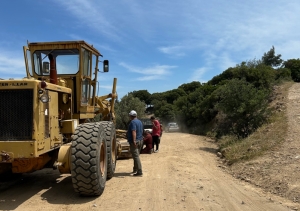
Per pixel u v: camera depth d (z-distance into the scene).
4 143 4.98
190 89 78.62
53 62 6.63
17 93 5.14
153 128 13.70
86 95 8.06
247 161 9.34
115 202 5.61
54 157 6.31
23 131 5.08
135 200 5.74
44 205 5.43
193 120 41.91
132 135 8.03
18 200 5.74
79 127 5.96
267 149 9.95
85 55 7.84
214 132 25.09
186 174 8.21
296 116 13.82
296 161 8.02
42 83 5.14
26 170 5.56
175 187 6.73
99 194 5.93
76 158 5.52
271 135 11.74
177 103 52.91
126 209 5.23
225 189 6.65
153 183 7.12
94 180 5.59
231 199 5.88
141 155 12.31
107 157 7.20
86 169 5.51
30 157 4.97
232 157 10.55
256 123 14.73
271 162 8.44
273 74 27.98
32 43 7.52
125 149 10.91
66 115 6.86
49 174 8.09
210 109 33.38
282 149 9.52
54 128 5.87
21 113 5.11
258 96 14.84
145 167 9.30
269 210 5.24
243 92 14.90
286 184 6.57
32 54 7.59
